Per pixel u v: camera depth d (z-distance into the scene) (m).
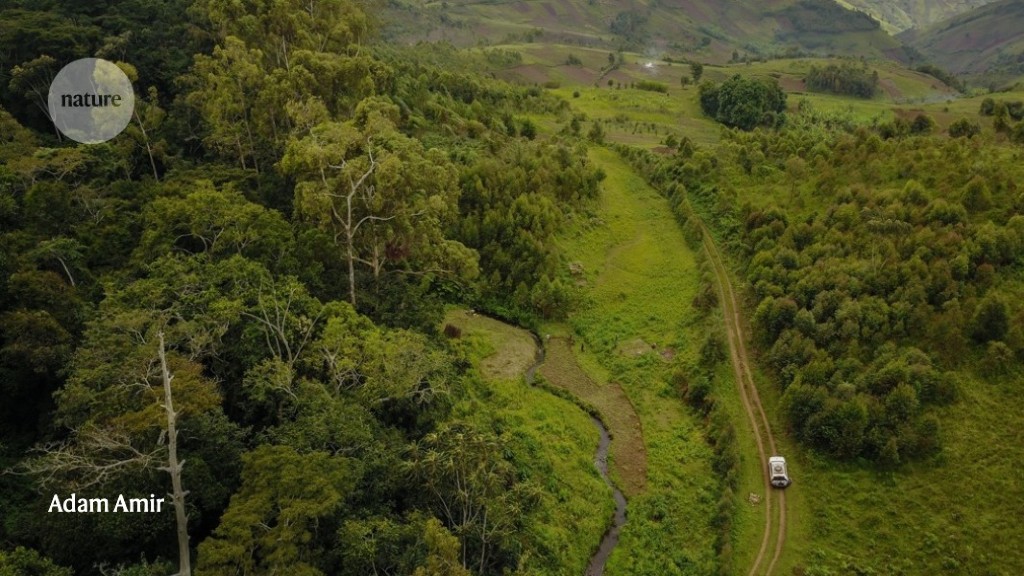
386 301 59.66
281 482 32.47
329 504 32.06
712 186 93.00
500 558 40.19
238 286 45.97
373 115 63.00
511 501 40.59
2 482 38.19
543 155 92.38
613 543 49.12
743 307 70.81
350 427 39.38
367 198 57.16
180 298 44.16
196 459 34.69
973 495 47.16
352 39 95.00
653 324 71.94
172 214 51.41
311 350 45.84
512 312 73.88
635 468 55.38
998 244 58.75
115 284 45.66
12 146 64.06
